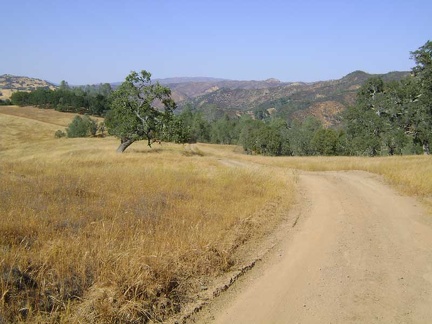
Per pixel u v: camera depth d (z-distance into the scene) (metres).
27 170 14.52
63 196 10.01
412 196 14.19
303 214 11.33
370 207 12.41
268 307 5.30
